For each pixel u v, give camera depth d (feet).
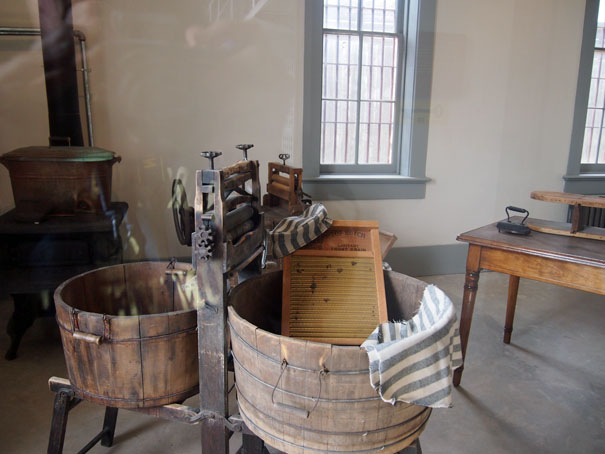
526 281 12.39
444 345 3.36
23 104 8.90
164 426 6.38
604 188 13.11
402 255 12.35
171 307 5.69
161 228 9.91
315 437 3.43
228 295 4.24
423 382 3.28
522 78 12.14
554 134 12.71
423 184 12.19
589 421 6.68
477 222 12.91
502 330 9.55
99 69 9.41
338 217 11.92
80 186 7.37
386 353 3.12
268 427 3.62
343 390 3.25
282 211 9.41
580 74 12.44
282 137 11.07
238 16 10.05
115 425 6.05
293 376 3.34
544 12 11.84
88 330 4.17
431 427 6.49
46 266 7.59
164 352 4.28
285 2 10.32
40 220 7.23
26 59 8.68
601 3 12.07
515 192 12.92
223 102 10.38
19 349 8.19
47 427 6.23
